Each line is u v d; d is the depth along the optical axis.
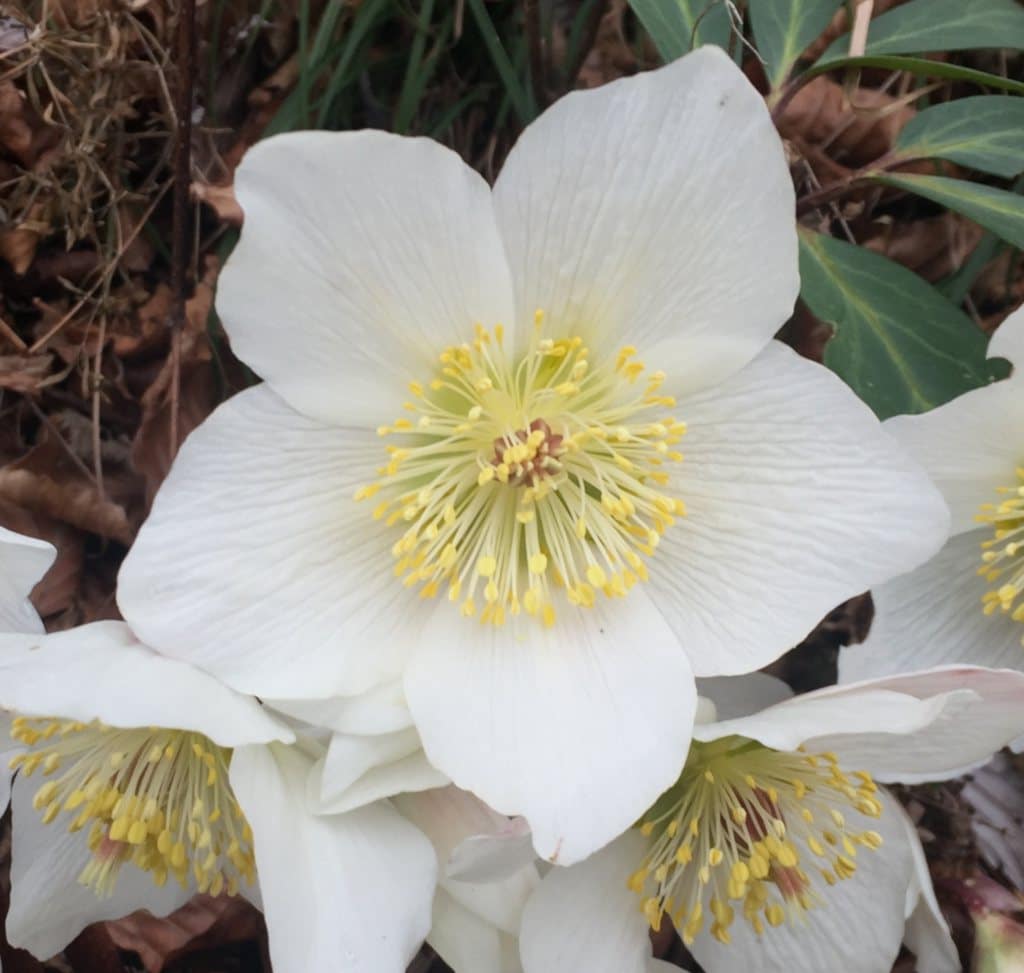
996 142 0.13
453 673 0.11
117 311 0.15
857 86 0.16
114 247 0.15
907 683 0.11
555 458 0.12
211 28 0.15
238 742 0.10
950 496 0.13
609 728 0.11
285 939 0.10
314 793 0.11
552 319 0.11
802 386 0.11
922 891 0.12
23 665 0.10
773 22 0.14
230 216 0.15
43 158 0.15
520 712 0.11
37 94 0.14
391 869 0.11
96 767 0.12
